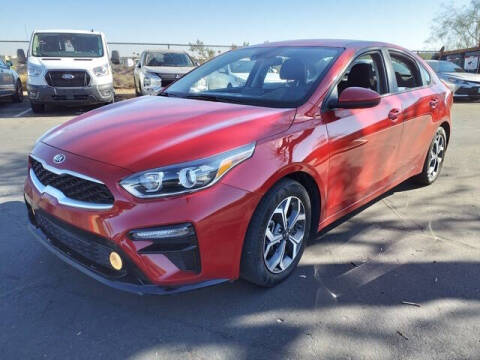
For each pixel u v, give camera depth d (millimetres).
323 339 2314
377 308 2590
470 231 3678
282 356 2189
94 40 10492
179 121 2650
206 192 2238
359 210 4113
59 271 2932
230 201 2295
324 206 3029
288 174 2674
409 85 4145
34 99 9648
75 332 2344
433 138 4520
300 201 2805
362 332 2375
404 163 4047
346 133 3027
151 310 2541
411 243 3436
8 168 5297
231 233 2352
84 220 2279
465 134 7973
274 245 2734
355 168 3244
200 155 2258
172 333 2348
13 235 3439
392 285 2834
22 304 2572
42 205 2529
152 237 2170
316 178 2830
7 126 8367
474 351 2234
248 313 2525
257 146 2449
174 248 2230
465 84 13250
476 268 3064
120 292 2707
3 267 2969
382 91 3635
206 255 2291
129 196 2168
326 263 3098
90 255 2404
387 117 3494
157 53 12250
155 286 2264
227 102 3137
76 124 2914
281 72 3277
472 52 18625
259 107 2912
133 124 2676
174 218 2168
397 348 2252
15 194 4367
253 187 2375
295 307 2590
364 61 3480
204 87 3572
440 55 21078
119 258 2242
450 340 2316
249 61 3637
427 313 2547
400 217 3955
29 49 10070
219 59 4012
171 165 2197
